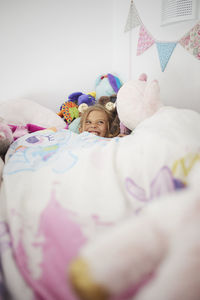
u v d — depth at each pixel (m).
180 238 0.28
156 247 0.29
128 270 0.27
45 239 0.47
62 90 1.80
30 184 0.62
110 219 0.48
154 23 1.32
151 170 0.58
